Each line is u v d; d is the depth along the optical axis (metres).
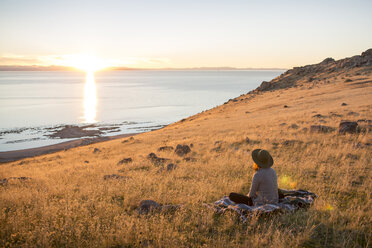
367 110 21.61
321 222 4.31
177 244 3.66
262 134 17.12
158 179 7.86
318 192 5.97
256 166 5.07
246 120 29.88
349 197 5.71
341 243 3.69
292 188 6.46
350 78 59.94
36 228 3.96
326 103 33.62
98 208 5.07
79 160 18.88
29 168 17.17
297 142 12.74
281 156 10.35
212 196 6.05
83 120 105.94
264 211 4.47
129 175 9.01
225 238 3.79
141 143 24.66
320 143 12.12
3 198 6.05
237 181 7.18
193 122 42.06
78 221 4.37
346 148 10.47
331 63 101.38
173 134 27.53
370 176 7.11
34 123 97.88
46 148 55.75
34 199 5.92
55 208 5.03
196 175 8.26
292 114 27.33
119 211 5.09
